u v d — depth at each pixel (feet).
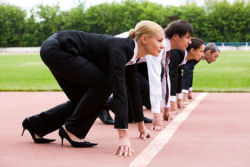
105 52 9.66
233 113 16.79
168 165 8.45
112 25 224.12
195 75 41.60
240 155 9.41
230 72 44.78
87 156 9.30
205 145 10.53
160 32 9.79
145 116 16.20
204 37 214.07
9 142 11.03
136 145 10.52
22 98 23.22
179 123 14.26
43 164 8.55
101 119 14.39
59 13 223.92
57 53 9.62
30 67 58.80
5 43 213.46
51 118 10.66
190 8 216.33
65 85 10.41
